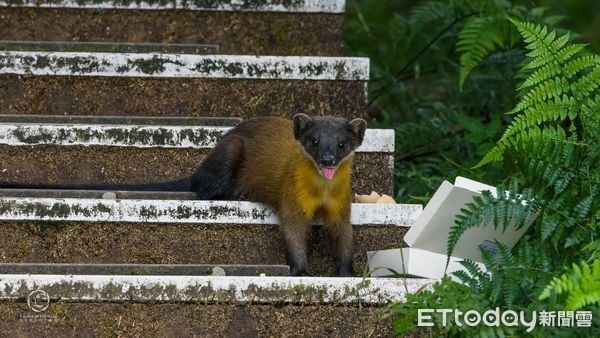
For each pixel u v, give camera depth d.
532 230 9.38
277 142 10.22
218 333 8.36
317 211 9.73
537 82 9.41
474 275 8.19
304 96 11.27
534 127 9.23
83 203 9.39
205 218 9.55
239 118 11.09
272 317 8.38
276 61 11.21
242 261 9.64
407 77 14.79
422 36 14.77
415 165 12.95
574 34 13.19
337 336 8.39
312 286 8.41
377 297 8.43
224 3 12.31
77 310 8.30
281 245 9.71
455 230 8.41
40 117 10.76
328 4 12.36
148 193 10.02
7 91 11.11
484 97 13.44
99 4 12.24
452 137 13.18
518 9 13.38
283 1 12.34
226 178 10.33
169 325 8.34
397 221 9.84
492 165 11.67
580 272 7.66
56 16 12.23
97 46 11.62
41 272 8.72
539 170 8.93
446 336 7.92
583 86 9.23
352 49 15.53
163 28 12.32
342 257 9.70
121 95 11.16
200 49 11.70
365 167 10.50
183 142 10.52
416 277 8.88
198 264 9.50
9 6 12.18
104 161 10.42
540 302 7.80
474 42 12.59
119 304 8.31
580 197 8.76
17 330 8.27
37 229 9.38
